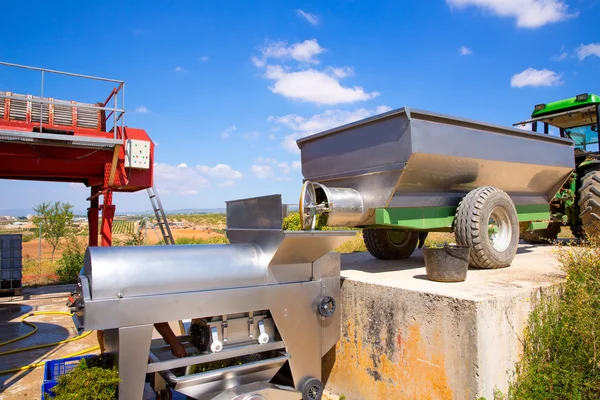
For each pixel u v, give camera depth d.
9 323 7.35
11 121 7.47
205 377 3.37
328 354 4.71
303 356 3.95
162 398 3.69
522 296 3.68
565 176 6.57
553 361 3.84
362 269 5.27
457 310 3.39
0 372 4.90
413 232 6.64
